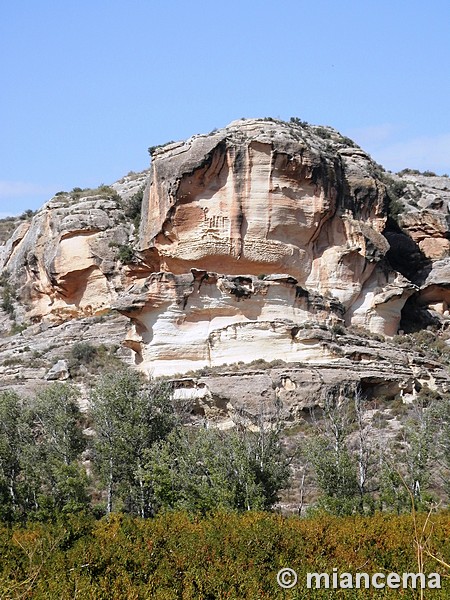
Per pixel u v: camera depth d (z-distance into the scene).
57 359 75.50
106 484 50.19
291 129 75.12
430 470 51.75
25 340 83.69
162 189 72.94
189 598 30.38
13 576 31.83
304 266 73.12
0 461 51.34
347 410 60.19
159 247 74.00
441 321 81.88
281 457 49.28
